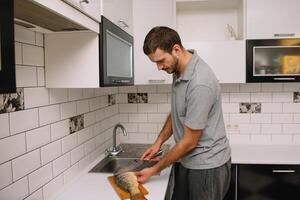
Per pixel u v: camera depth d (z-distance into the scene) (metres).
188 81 1.57
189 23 2.75
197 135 1.55
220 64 2.36
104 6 1.51
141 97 2.87
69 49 1.50
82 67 1.50
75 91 1.86
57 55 1.51
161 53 1.53
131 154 2.41
